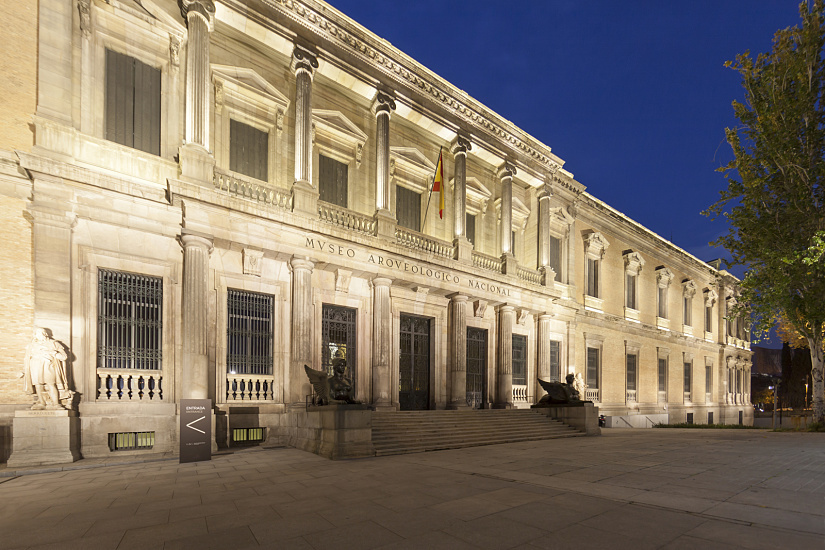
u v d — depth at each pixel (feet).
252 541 19.34
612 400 108.47
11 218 41.78
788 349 170.50
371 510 23.97
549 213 96.63
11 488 30.78
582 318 103.04
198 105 51.90
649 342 124.26
